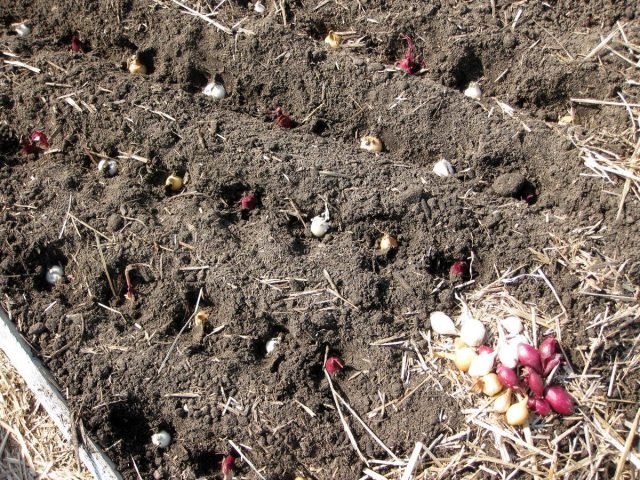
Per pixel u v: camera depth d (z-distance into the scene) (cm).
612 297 68
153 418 68
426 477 63
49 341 71
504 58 87
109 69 86
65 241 75
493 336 68
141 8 89
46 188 78
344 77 84
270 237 74
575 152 77
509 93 87
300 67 84
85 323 71
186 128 80
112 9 90
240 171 77
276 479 66
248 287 71
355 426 67
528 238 73
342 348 70
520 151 79
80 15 91
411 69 88
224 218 76
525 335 67
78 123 81
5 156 82
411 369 68
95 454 67
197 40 87
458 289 72
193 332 71
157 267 73
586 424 63
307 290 70
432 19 88
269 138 79
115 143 80
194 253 73
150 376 69
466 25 88
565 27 89
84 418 67
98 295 73
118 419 69
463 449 64
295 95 85
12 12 94
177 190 79
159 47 88
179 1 90
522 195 79
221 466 68
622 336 67
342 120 84
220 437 67
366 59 85
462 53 87
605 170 75
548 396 63
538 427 63
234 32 86
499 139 80
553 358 64
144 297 73
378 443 66
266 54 85
